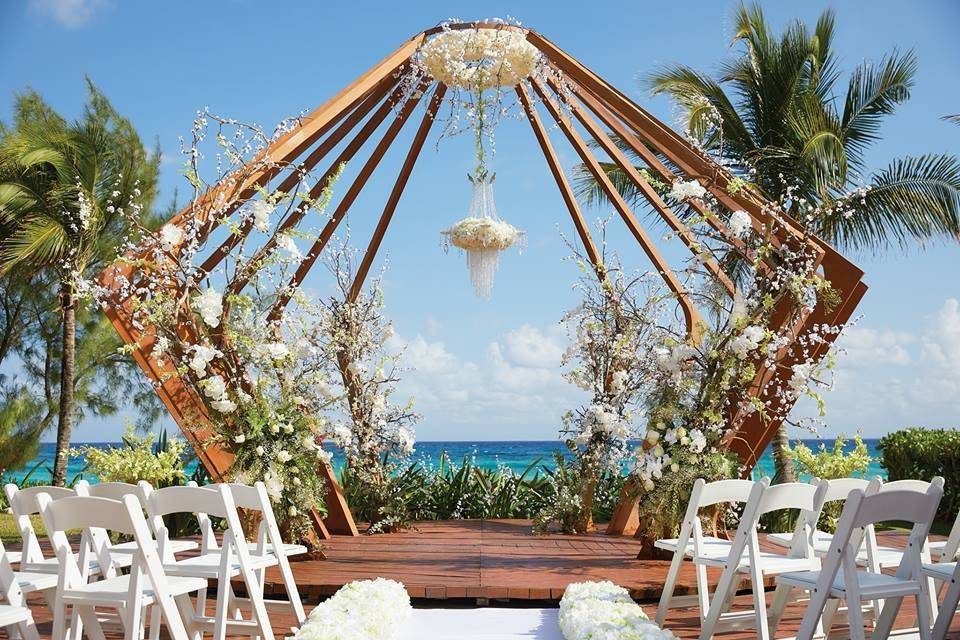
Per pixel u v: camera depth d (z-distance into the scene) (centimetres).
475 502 845
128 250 529
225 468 543
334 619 342
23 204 920
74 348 1009
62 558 312
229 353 526
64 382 975
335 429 562
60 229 891
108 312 518
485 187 665
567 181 702
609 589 394
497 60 624
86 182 923
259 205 498
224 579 342
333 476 681
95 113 974
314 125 576
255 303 541
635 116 610
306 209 557
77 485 351
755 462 571
